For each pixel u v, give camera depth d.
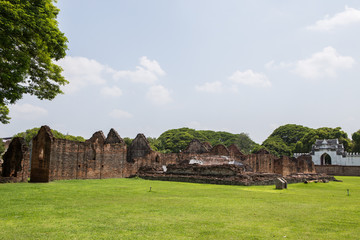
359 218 9.68
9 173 25.67
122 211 10.52
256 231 7.75
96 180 29.34
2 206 11.30
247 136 112.56
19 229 7.67
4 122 25.30
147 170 38.47
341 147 83.19
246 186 25.25
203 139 109.88
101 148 33.50
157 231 7.62
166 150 90.12
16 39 16.06
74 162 29.34
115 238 6.91
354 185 30.23
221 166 29.80
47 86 21.34
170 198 14.72
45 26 15.80
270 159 57.12
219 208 11.54
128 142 78.31
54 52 17.36
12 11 13.80
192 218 9.39
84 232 7.43
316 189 23.70
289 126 121.31
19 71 14.71
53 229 7.71
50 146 25.70
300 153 94.25
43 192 16.48
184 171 33.25
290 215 10.16
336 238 7.14
